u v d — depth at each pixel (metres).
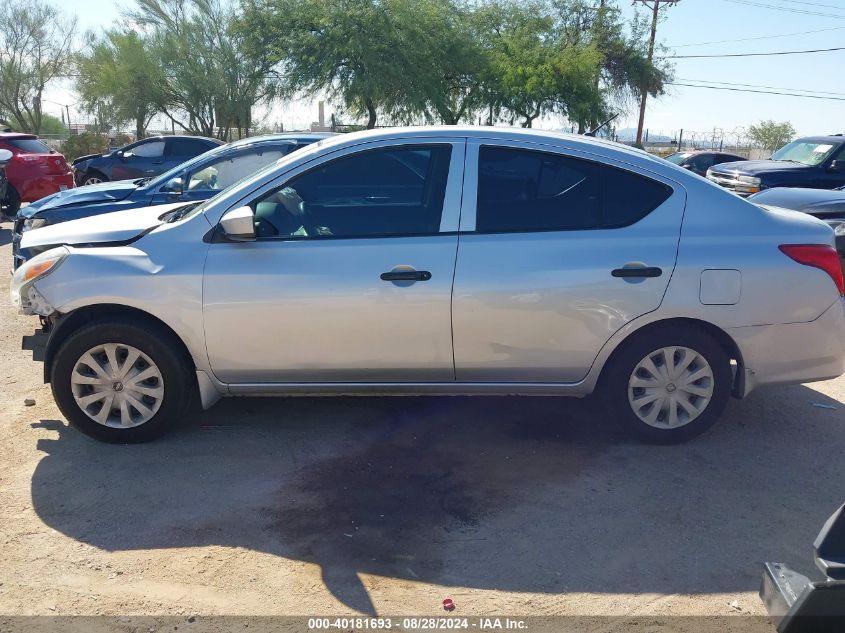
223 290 4.16
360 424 4.76
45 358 4.34
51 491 3.88
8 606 3.00
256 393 4.39
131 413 4.38
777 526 3.64
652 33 37.47
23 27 36.59
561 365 4.27
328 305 4.14
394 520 3.66
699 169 25.11
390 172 4.29
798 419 4.97
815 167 14.09
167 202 7.44
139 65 28.53
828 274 4.28
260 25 27.77
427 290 4.12
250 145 7.82
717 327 4.25
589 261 4.14
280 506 3.77
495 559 3.34
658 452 4.41
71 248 4.34
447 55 28.86
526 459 4.31
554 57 31.42
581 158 4.29
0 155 11.81
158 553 3.37
